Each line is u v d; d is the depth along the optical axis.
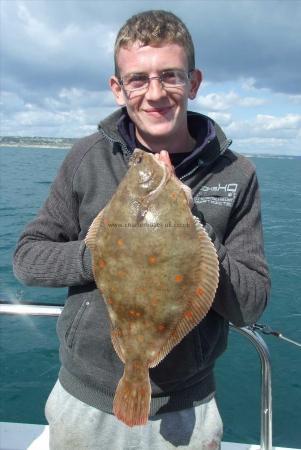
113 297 0.70
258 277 0.81
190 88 0.86
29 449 1.11
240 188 0.85
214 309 0.81
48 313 1.00
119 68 0.83
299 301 2.94
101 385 0.84
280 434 1.62
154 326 0.70
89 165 0.88
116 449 0.86
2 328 2.33
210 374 0.89
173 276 0.68
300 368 2.03
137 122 0.83
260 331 1.02
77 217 0.89
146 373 0.70
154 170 0.71
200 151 0.83
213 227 0.83
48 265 0.81
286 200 9.08
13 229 4.84
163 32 0.78
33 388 1.82
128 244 0.69
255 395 1.81
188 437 0.84
